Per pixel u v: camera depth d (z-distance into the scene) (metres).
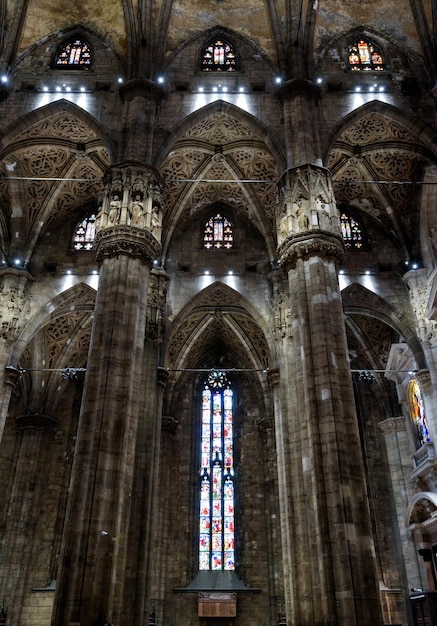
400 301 28.55
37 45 26.89
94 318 19.75
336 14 27.42
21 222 28.77
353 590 14.84
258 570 32.47
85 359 35.38
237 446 36.12
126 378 18.45
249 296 29.67
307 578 20.66
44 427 33.06
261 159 28.59
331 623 14.73
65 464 33.50
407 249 29.09
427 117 25.09
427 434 28.09
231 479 35.41
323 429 17.22
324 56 26.53
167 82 25.84
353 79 25.88
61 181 28.77
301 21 26.02
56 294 28.48
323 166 22.95
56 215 29.95
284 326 27.08
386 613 29.09
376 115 25.52
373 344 33.66
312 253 20.23
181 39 27.11
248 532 33.47
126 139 23.55
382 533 31.62
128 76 25.44
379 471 33.28
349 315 32.97
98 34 27.22
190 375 38.25
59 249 29.67
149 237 21.23
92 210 30.75
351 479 16.48
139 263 20.78
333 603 14.98
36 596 29.81
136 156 22.92
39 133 26.20
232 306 33.16
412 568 29.05
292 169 22.30
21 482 31.50
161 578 31.56
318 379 18.02
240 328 35.19
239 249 30.92
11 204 28.59
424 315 27.19
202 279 30.02
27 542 30.58
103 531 16.03
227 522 34.22
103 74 26.02
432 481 27.30
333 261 20.36
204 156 28.67
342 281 29.05
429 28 26.41
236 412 37.22
